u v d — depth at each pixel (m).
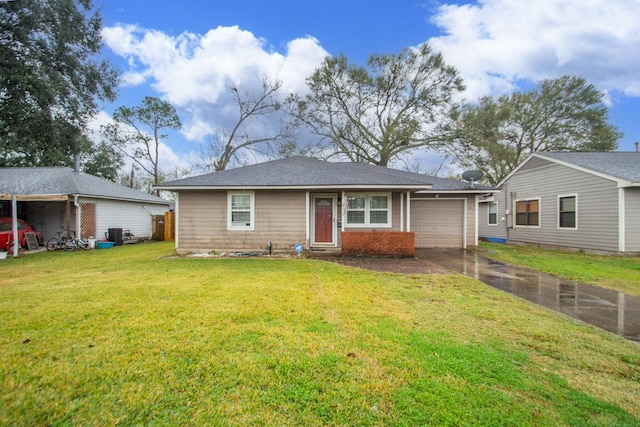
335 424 1.97
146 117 27.77
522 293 5.27
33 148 13.31
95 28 13.43
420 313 4.08
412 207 12.24
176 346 3.00
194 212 10.71
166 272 6.98
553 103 22.52
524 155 24.06
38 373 2.49
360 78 21.89
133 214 16.78
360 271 7.18
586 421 2.00
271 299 4.68
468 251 11.19
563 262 8.62
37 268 7.62
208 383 2.39
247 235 10.61
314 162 13.34
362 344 3.09
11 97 11.80
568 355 2.92
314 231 11.03
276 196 10.55
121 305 4.31
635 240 9.81
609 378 2.53
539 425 1.96
